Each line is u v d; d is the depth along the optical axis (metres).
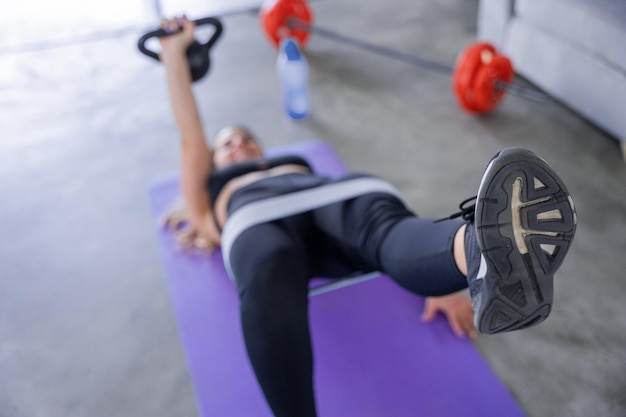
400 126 2.25
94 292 1.62
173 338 1.47
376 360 1.31
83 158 2.21
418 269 0.97
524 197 0.79
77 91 2.68
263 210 1.21
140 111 2.49
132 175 2.10
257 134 2.26
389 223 1.11
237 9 3.32
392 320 1.40
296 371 0.97
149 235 1.80
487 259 0.79
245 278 1.08
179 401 1.32
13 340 1.50
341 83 2.56
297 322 1.02
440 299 1.39
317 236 1.28
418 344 1.34
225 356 1.35
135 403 1.32
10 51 3.07
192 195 1.49
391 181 1.95
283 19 2.71
